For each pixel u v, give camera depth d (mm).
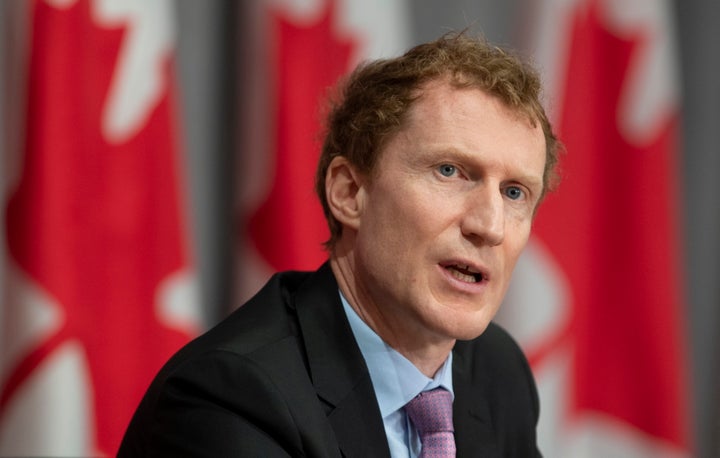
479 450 3898
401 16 6957
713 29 8453
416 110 3379
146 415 3449
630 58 7566
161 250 6250
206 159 6949
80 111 6012
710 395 8461
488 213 3295
